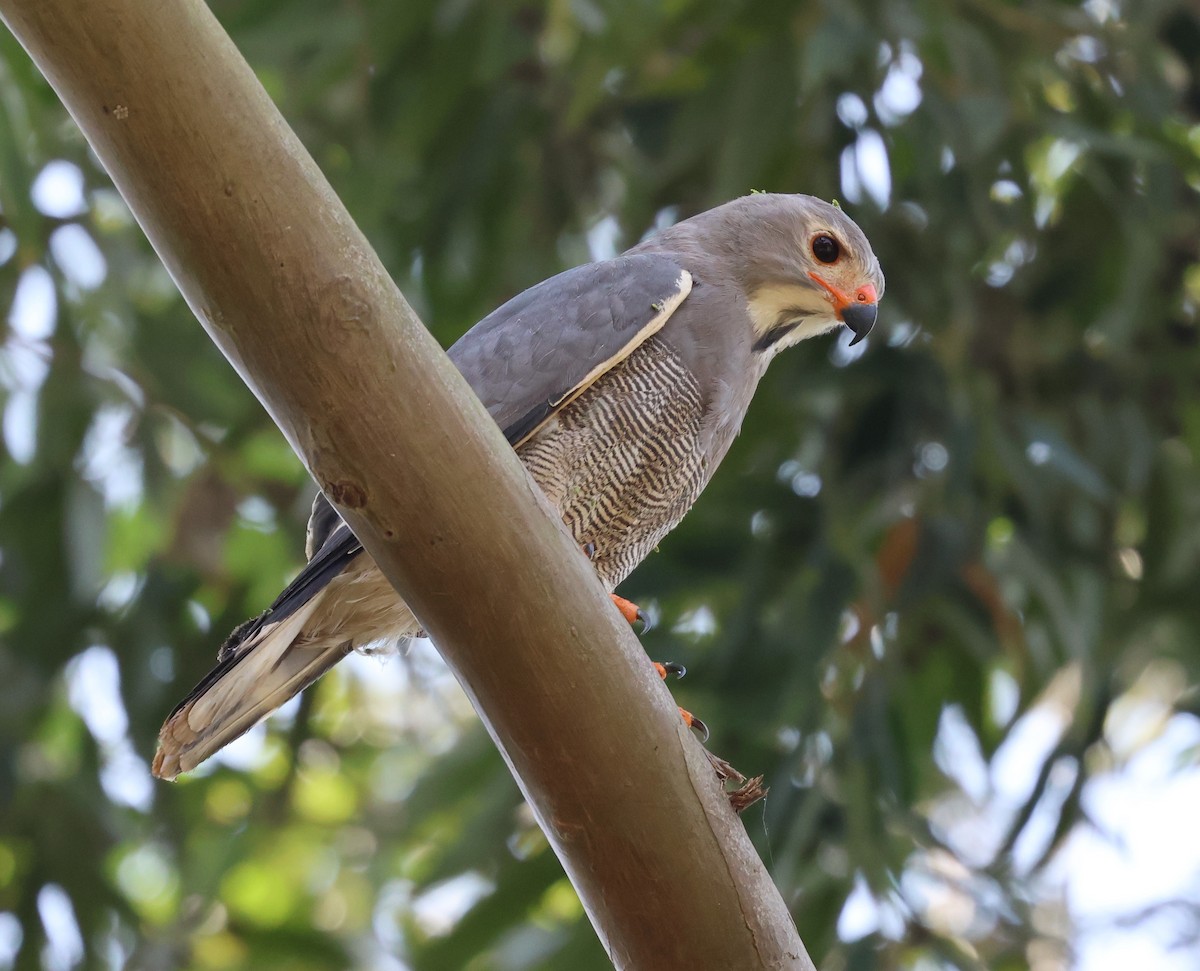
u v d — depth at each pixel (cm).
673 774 511
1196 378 1169
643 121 1146
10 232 1205
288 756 1270
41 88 1043
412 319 489
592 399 717
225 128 467
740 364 759
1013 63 1097
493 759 1115
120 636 1190
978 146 1000
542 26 1165
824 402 1065
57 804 1196
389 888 1396
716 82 1103
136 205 478
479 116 1170
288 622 671
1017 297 1164
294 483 1257
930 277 1082
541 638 497
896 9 1002
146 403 1216
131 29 455
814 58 966
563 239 1233
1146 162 1087
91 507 1163
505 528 491
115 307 1206
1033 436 1029
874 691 973
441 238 1162
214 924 1268
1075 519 1117
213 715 666
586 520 725
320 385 480
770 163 1082
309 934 1273
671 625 1060
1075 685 1323
